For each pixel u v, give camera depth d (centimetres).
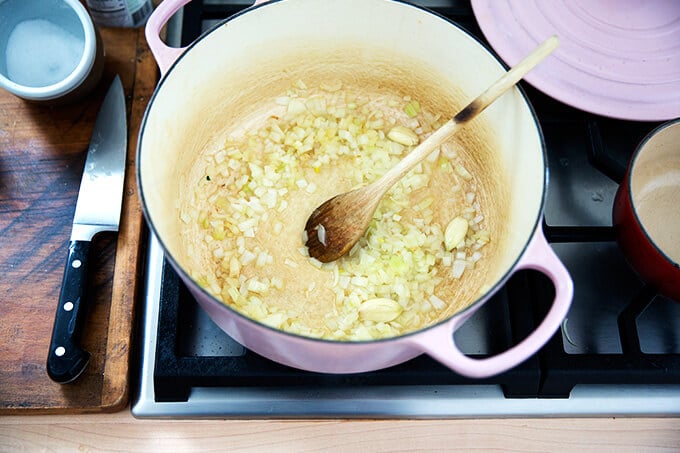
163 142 71
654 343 74
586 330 75
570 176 80
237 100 80
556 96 75
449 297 74
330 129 83
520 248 65
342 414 72
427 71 78
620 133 81
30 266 75
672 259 72
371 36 76
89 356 70
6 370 71
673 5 79
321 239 74
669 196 76
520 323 72
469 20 83
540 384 71
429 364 71
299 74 81
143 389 72
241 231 77
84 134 80
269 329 58
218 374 70
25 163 78
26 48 79
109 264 75
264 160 81
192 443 72
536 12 78
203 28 84
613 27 78
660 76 76
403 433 73
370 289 74
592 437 73
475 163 79
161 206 70
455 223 76
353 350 59
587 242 76
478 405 72
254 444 72
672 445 73
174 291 72
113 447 72
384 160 81
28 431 72
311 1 72
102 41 81
